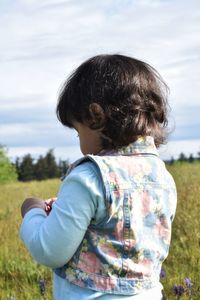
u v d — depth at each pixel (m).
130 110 2.55
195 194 8.23
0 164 34.31
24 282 5.80
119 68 2.60
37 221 2.57
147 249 2.54
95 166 2.52
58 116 2.71
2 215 10.52
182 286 4.80
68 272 2.54
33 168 50.94
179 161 15.27
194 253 6.02
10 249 7.06
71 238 2.46
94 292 2.49
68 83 2.65
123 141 2.58
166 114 2.72
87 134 2.62
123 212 2.51
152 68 2.70
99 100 2.56
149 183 2.58
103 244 2.50
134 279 2.51
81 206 2.46
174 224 6.99
